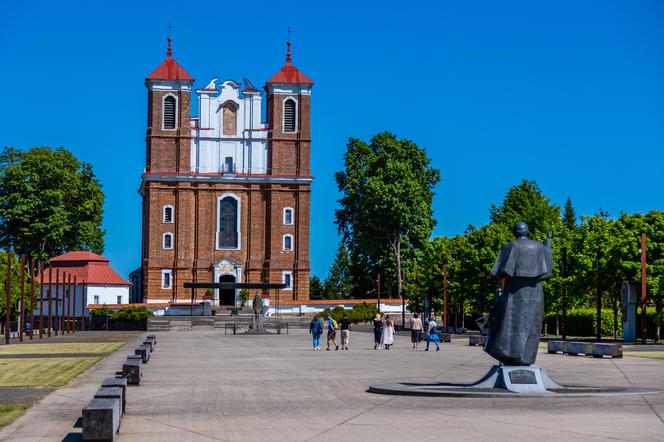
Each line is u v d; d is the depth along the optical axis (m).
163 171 123.44
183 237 122.69
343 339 56.28
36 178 122.69
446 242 97.62
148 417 21.80
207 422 20.86
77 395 26.53
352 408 23.11
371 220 120.38
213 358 45.91
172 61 124.94
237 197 123.94
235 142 125.56
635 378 32.19
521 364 25.73
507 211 132.38
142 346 43.84
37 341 68.50
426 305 97.25
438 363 41.44
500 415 21.20
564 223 118.44
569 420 20.34
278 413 22.38
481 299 90.00
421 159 124.69
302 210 123.94
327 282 174.00
